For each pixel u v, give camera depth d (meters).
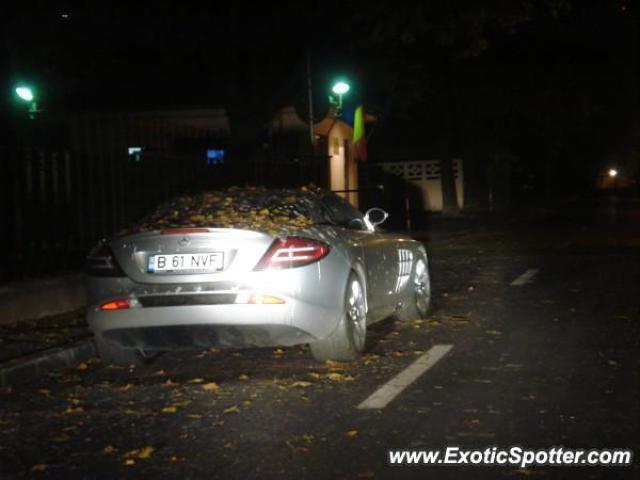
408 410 6.84
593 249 20.83
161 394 7.58
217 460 5.79
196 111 24.38
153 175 13.77
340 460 5.72
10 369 8.09
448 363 8.48
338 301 8.14
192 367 8.61
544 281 14.85
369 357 8.77
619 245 21.80
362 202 33.16
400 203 39.41
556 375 7.89
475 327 10.47
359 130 29.48
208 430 6.46
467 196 41.78
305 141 26.72
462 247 22.53
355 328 8.66
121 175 13.03
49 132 23.02
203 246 7.78
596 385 7.50
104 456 5.94
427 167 42.78
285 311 7.69
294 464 5.66
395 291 9.99
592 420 6.47
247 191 9.30
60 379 8.29
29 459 5.94
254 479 5.41
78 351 9.07
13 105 22.00
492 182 46.19
